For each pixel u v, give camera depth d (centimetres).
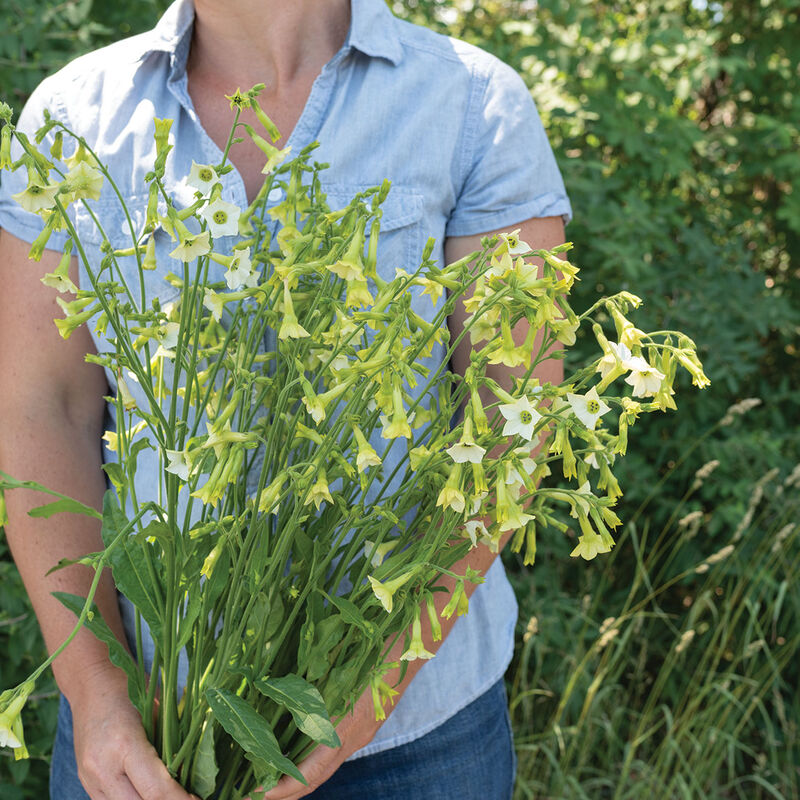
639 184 312
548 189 118
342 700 95
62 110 117
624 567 303
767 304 298
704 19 346
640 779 263
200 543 94
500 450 104
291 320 83
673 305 289
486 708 126
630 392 275
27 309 116
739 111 354
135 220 111
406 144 111
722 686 258
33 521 113
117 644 98
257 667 93
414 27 119
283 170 88
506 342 83
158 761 98
